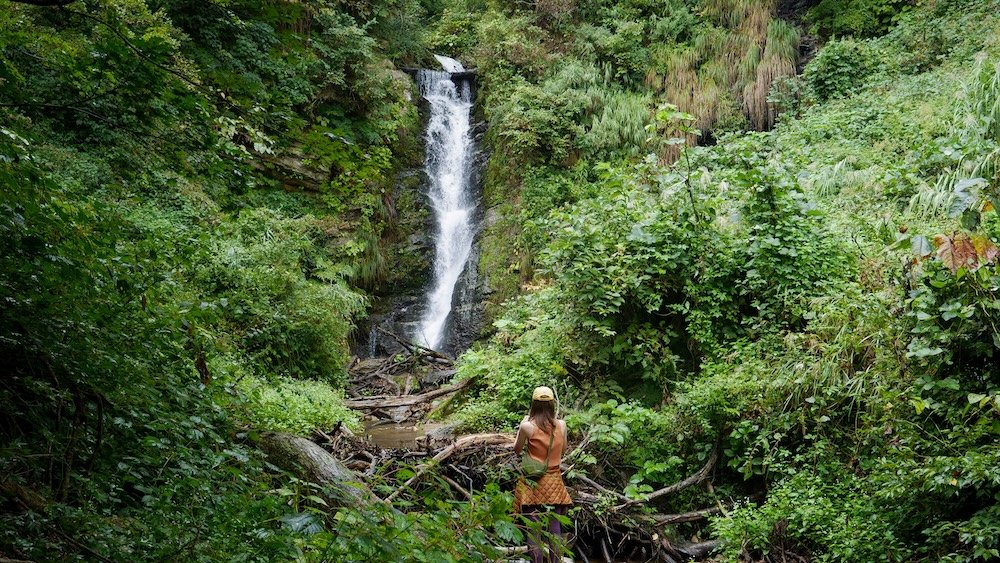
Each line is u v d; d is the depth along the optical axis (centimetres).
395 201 1916
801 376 687
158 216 1164
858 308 696
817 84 1734
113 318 489
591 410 793
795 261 852
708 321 855
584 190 1631
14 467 377
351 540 263
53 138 1191
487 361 1049
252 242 1322
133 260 496
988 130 1064
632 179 984
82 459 400
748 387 718
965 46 1559
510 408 935
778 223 864
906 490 544
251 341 1069
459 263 1873
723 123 1792
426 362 1529
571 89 1884
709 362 805
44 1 314
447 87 2164
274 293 1197
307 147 451
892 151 1325
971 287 549
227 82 417
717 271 877
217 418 486
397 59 2162
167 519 340
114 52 375
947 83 1441
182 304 538
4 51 418
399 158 1970
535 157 1853
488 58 2103
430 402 1173
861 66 1702
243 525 340
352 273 1588
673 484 734
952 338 559
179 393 471
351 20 1736
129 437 432
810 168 1291
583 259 902
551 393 563
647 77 1942
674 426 763
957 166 1018
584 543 665
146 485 413
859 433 638
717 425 744
